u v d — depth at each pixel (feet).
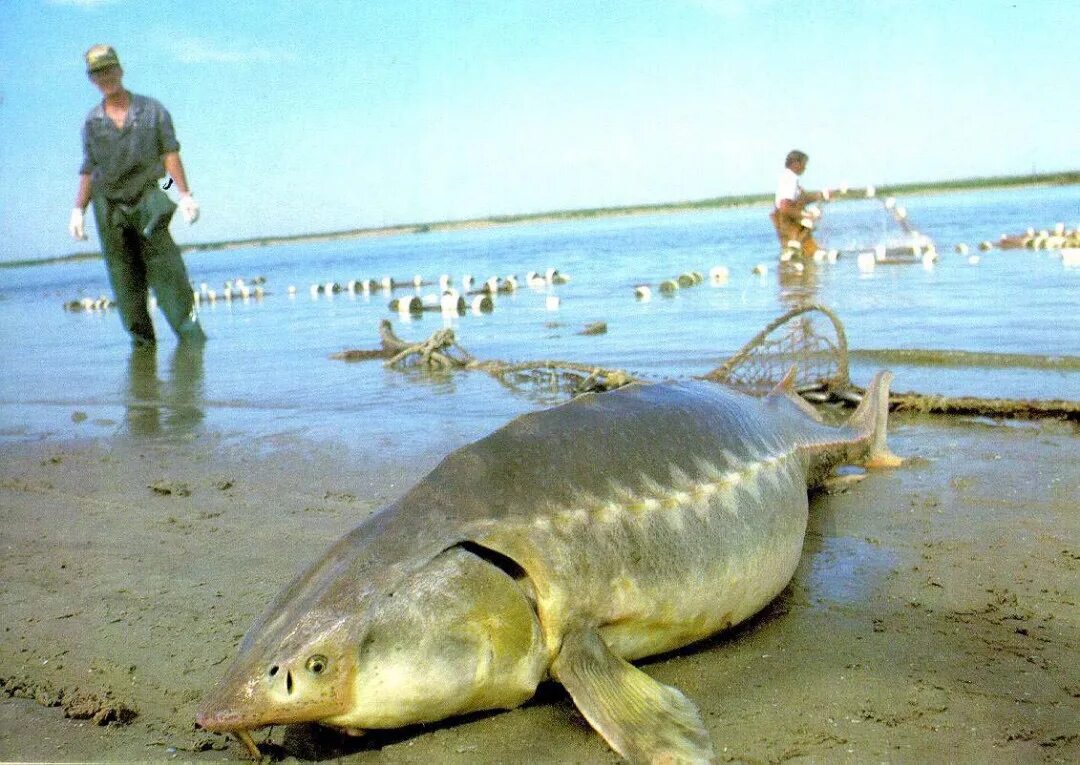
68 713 5.03
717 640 5.68
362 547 4.68
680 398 6.12
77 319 37.50
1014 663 5.22
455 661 4.44
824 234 35.81
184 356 20.93
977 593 6.16
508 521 4.76
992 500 7.91
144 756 4.61
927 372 13.29
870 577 6.52
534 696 4.99
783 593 6.35
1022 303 19.03
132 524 8.42
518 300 28.63
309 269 75.77
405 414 12.59
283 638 4.35
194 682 5.37
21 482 10.22
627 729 4.37
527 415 5.44
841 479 8.71
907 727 4.64
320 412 13.19
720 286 27.66
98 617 6.37
